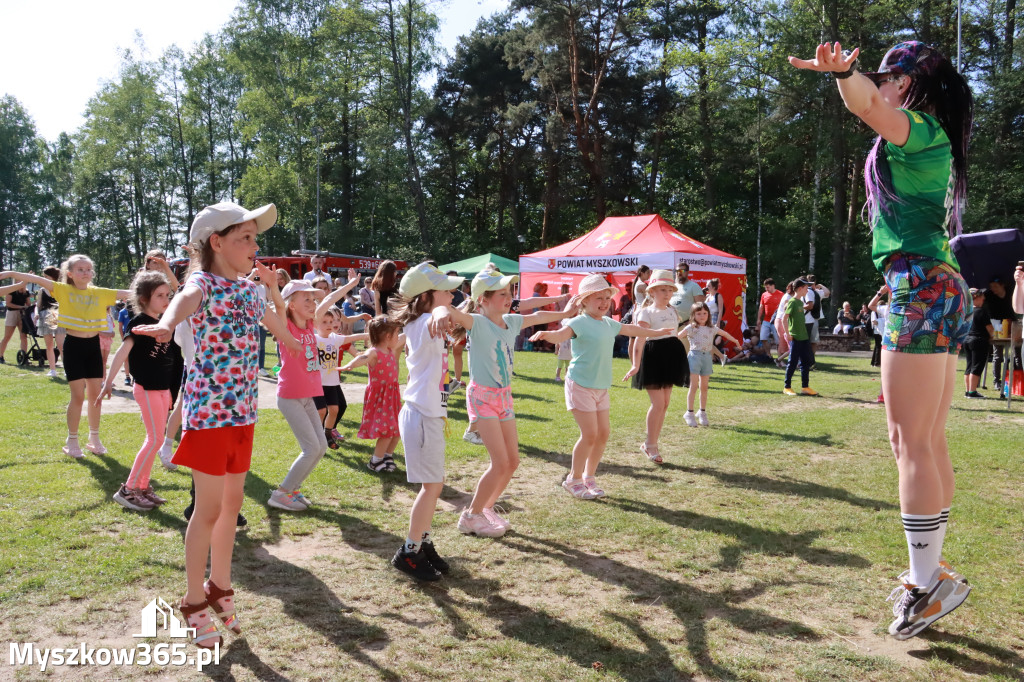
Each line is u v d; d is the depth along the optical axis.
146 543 4.40
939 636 3.33
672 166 41.91
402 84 39.94
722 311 17.97
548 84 38.72
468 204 50.50
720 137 38.41
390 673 2.98
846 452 7.35
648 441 6.92
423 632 3.36
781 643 3.27
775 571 4.13
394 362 6.34
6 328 14.59
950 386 3.45
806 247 36.28
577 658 3.12
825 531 4.83
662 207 43.22
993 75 30.53
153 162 53.56
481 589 3.88
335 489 5.77
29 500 5.17
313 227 43.38
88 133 53.28
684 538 4.70
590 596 3.80
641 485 6.05
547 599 3.76
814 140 33.47
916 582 3.24
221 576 3.30
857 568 4.18
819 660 3.10
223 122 53.88
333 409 7.26
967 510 5.22
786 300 12.01
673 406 10.41
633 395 11.38
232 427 3.25
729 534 4.77
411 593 3.80
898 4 30.42
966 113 3.32
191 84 52.44
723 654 3.16
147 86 52.03
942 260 3.24
